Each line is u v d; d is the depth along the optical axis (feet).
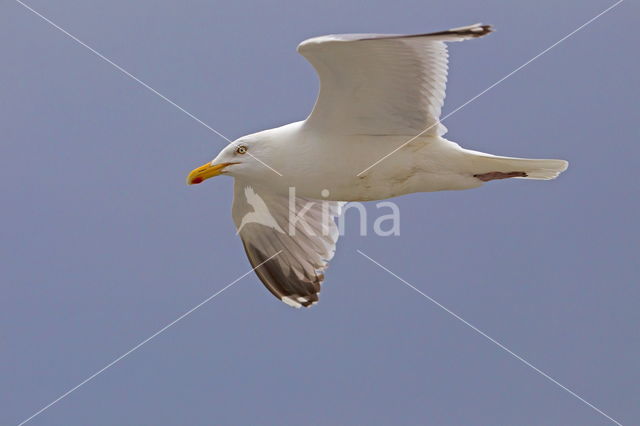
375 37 32.83
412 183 38.91
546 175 38.47
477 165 38.29
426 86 36.55
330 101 37.32
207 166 40.09
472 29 31.83
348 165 38.47
